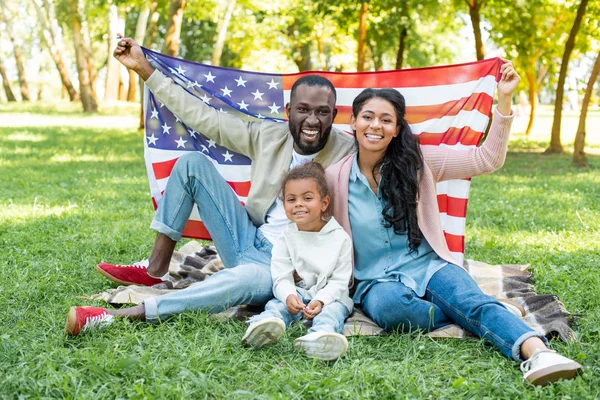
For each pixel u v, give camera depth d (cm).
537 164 1362
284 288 362
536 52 1795
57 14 2894
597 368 305
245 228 414
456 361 315
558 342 345
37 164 1214
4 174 1060
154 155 468
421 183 378
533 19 1534
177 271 475
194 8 2361
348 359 325
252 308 389
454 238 418
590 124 3023
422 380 298
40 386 279
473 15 1443
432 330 358
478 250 586
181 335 343
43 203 797
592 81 1286
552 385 285
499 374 299
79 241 588
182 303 364
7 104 3406
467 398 282
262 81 469
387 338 353
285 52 2681
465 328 349
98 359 302
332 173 387
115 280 447
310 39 2506
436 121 434
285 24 2328
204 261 520
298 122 397
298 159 414
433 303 360
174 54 1667
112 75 3481
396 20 1606
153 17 2114
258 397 275
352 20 1594
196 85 464
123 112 3033
